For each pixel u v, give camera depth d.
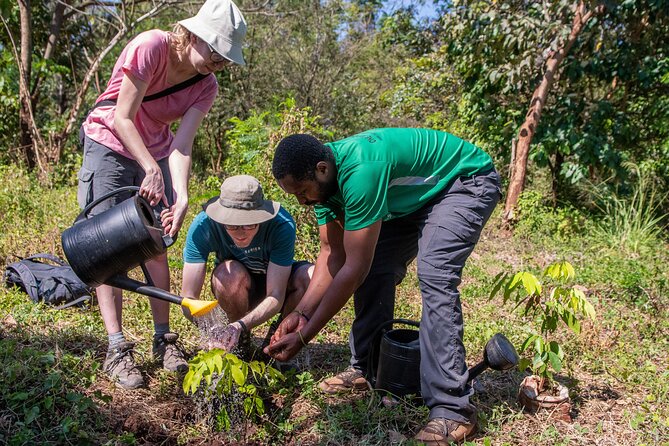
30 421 2.57
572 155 10.00
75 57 13.23
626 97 10.14
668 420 3.11
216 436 2.88
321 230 3.06
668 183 9.82
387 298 3.29
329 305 2.75
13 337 3.51
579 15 8.75
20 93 10.02
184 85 3.28
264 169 6.03
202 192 8.56
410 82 14.19
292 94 13.62
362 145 2.74
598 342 4.18
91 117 3.31
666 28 9.62
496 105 10.35
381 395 3.20
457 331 2.79
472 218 2.86
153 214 2.84
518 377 3.58
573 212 9.29
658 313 5.15
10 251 5.21
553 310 3.23
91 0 11.31
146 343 3.74
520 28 8.91
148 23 13.82
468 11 9.58
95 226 2.63
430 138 2.93
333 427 2.91
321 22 14.23
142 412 2.97
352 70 16.52
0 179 7.74
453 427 2.78
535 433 3.03
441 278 2.79
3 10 5.13
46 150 10.02
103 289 3.28
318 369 3.61
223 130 13.70
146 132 3.33
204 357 2.50
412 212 2.98
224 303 3.32
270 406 3.17
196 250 3.28
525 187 11.79
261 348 3.44
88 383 2.91
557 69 9.05
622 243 7.92
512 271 6.43
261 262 3.31
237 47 3.08
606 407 3.35
